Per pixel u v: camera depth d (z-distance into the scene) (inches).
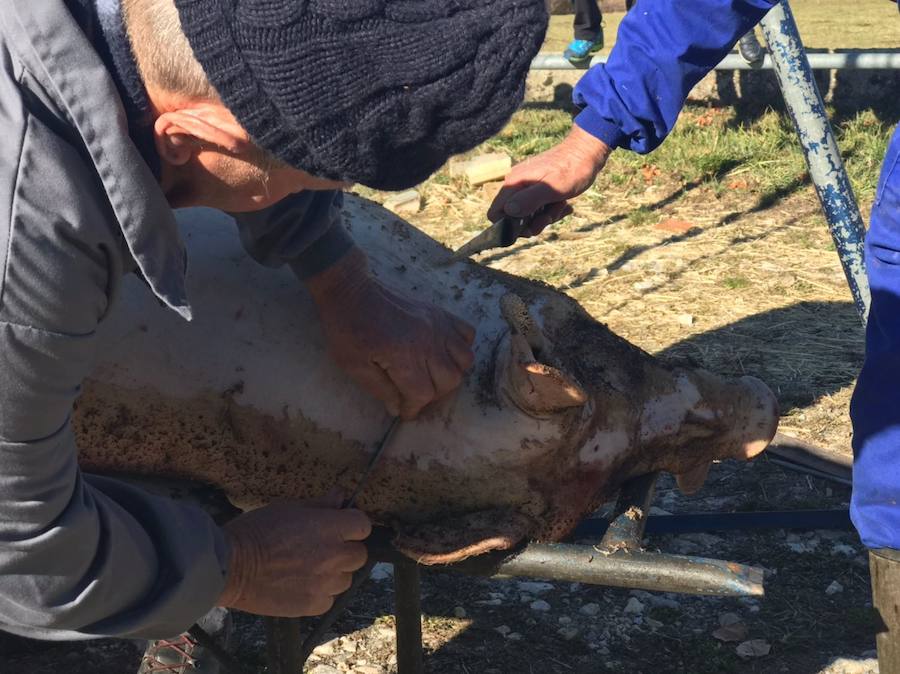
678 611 123.8
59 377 51.8
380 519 86.4
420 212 241.1
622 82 90.7
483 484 82.4
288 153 50.9
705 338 180.1
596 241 221.9
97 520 55.9
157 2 49.9
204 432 82.2
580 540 134.3
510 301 77.3
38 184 48.8
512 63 49.1
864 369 84.0
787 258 209.9
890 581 84.0
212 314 81.5
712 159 251.0
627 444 85.7
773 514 137.0
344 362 78.7
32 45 48.6
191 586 59.6
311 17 48.1
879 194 83.4
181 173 55.2
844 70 274.4
